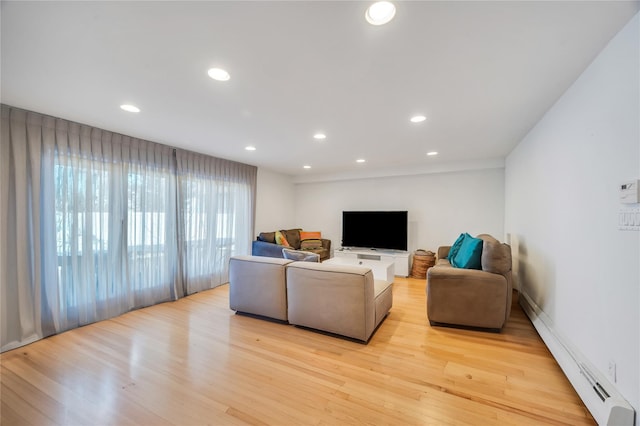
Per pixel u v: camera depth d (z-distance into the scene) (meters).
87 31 1.39
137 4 1.20
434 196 5.18
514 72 1.78
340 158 4.53
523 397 1.72
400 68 1.74
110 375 1.96
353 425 1.49
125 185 3.20
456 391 1.78
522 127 2.87
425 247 5.24
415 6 1.20
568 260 1.97
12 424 1.51
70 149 2.72
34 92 2.09
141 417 1.56
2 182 2.33
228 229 4.63
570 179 1.95
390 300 3.06
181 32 1.40
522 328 2.75
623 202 1.34
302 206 6.58
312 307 2.61
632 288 1.29
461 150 3.92
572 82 1.91
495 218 4.71
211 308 3.38
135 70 1.78
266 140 3.43
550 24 1.32
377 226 5.44
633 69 1.29
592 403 1.51
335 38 1.43
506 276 2.65
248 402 1.68
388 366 2.07
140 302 3.38
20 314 2.40
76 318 2.79
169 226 3.71
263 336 2.58
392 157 4.43
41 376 1.95
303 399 1.70
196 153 4.07
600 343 1.54
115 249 3.11
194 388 1.81
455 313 2.71
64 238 2.69
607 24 1.33
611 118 1.46
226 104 2.31
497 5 1.20
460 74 1.81
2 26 1.33
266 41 1.47
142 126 2.89
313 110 2.44
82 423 1.52
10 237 2.38
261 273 2.90
